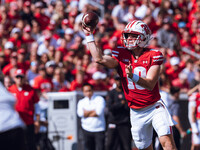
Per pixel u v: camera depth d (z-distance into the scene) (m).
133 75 14.84
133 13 43.62
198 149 27.31
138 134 16.97
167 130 15.96
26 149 10.78
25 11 42.75
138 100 16.23
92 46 15.43
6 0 44.94
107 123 28.44
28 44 38.75
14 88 26.14
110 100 26.69
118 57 16.20
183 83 35.12
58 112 28.78
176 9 47.91
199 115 27.36
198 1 49.50
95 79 32.19
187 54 41.97
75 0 46.00
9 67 32.81
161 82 27.95
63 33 42.50
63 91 30.36
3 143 10.31
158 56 15.76
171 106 26.64
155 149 25.62
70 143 28.78
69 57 35.50
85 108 26.81
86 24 15.31
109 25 44.16
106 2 48.91
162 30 41.59
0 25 40.12
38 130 26.98
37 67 32.94
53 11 45.59
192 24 45.88
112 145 27.09
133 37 15.67
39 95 28.75
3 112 10.48
